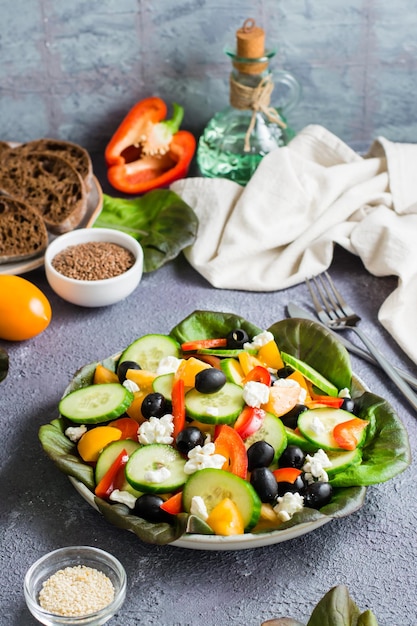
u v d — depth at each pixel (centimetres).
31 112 190
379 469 111
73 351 145
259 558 109
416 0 185
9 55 182
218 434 113
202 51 188
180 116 187
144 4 181
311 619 94
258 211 168
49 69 185
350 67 193
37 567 102
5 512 116
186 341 133
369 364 142
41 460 124
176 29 185
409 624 102
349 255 170
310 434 114
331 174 171
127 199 182
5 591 106
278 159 172
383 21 187
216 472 105
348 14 186
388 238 160
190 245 166
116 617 102
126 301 157
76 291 149
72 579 102
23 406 134
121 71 188
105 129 195
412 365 143
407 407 133
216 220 169
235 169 181
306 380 126
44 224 158
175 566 108
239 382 123
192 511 104
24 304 142
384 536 113
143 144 183
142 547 110
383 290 160
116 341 147
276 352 127
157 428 113
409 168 172
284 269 163
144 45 186
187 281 162
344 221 169
